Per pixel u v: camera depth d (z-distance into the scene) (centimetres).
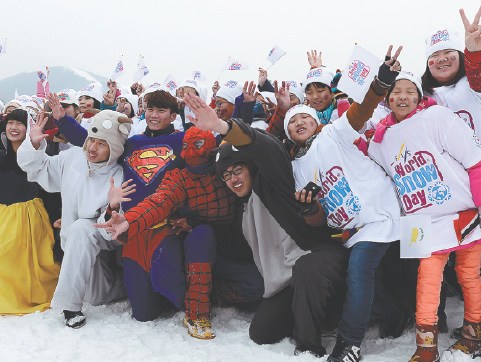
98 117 372
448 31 342
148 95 391
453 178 278
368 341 320
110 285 389
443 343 306
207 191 344
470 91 329
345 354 281
